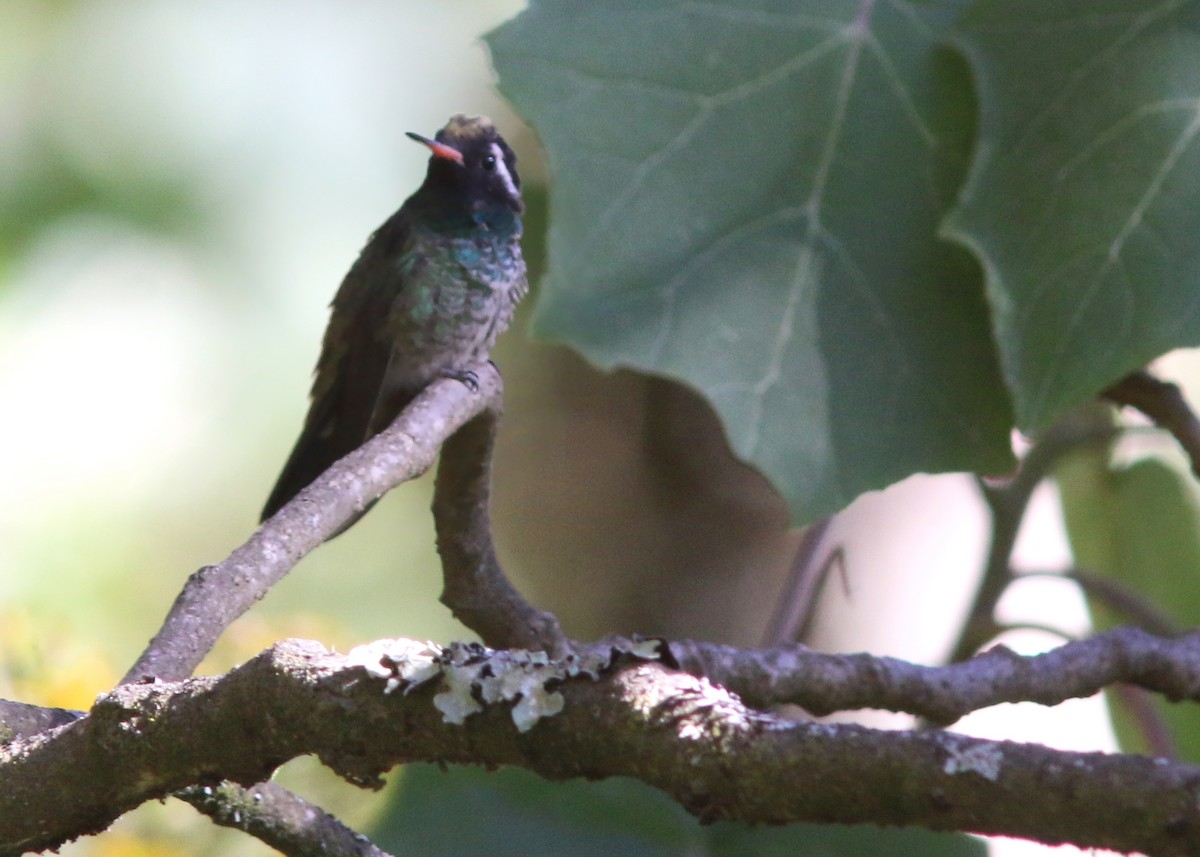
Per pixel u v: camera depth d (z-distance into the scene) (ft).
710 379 13.37
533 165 36.91
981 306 14.05
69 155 31.42
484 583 15.81
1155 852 7.62
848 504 13.62
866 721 31.17
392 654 10.08
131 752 11.00
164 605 35.76
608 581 44.04
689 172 13.71
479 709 9.61
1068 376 13.52
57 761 11.35
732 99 13.96
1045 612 24.44
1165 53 13.93
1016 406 13.51
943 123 14.38
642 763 9.10
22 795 11.43
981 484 20.22
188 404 34.50
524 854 18.83
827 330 13.85
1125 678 14.14
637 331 13.19
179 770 10.92
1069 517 21.85
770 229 13.88
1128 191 13.73
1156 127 13.80
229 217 32.01
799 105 14.19
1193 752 21.24
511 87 13.38
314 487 13.78
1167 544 21.43
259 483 35.99
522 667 9.60
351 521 14.40
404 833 18.75
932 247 14.17
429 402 14.88
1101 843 7.77
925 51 14.51
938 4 14.66
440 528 15.76
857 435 13.73
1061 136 13.85
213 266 32.04
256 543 13.08
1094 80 13.93
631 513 44.19
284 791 12.69
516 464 45.27
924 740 8.21
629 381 44.62
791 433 13.57
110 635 34.58
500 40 13.52
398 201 33.35
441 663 9.80
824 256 13.98
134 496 35.73
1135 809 7.62
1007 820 7.97
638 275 13.32
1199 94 13.83
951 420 13.84
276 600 41.06
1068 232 13.70
